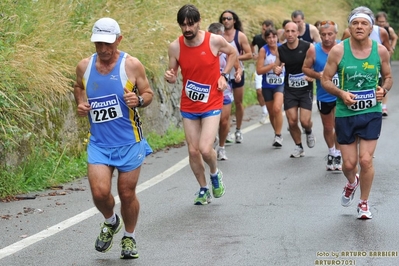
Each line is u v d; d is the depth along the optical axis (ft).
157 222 50.19
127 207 41.91
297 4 173.17
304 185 61.77
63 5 81.66
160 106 89.97
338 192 58.65
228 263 40.68
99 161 41.24
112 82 40.96
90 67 41.29
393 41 114.32
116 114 41.27
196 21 53.31
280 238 45.50
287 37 73.20
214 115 54.70
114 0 93.30
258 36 98.43
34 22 74.79
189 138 55.21
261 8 145.89
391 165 69.31
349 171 50.55
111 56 40.83
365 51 49.26
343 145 50.52
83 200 57.21
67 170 66.39
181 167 71.05
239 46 82.23
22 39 71.46
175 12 104.32
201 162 55.16
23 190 60.13
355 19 48.73
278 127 82.28
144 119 84.79
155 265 40.70
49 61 70.23
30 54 67.51
